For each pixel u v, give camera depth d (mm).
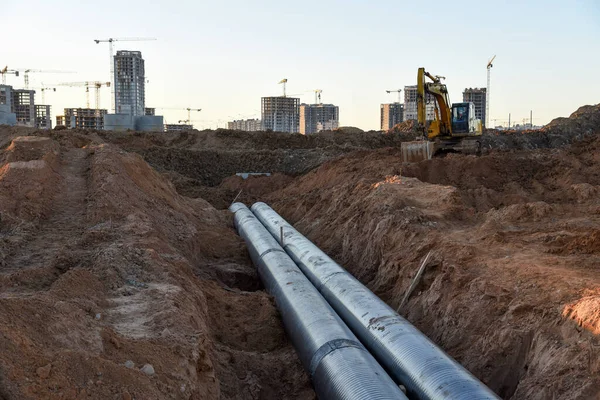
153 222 17266
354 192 25016
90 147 27656
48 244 13141
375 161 33219
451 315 12203
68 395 5656
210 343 10172
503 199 24656
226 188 41000
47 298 7879
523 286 11641
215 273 17672
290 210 31219
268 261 16766
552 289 11086
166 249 14305
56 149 24641
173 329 8836
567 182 27328
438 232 16281
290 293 13438
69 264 11281
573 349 8914
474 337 11227
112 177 19203
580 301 9898
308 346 10914
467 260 13859
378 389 8656
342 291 13391
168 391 6906
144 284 10898
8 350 5715
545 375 9023
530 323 10398
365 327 11469
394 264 15781
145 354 7516
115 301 9766
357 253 19141
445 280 13188
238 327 13117
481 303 11734
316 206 28328
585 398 8000
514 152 36312
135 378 6543
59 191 18609
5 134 42188
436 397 8547
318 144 60031
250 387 10648
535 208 18969
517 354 10164
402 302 14156
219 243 21344
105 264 11109
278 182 40594
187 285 12000
